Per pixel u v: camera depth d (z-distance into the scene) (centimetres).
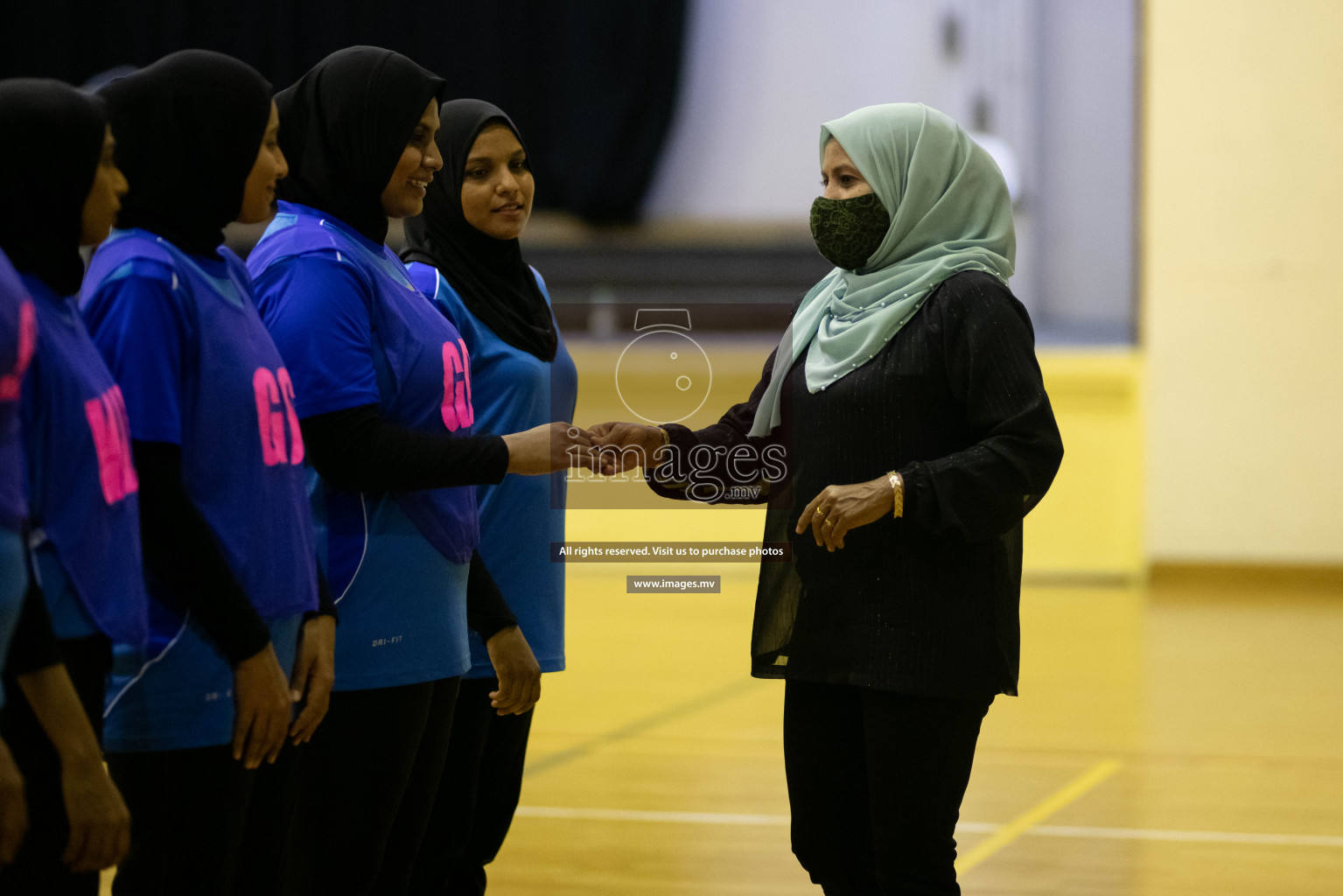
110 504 247
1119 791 623
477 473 321
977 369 332
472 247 397
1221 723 753
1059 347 1281
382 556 323
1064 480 1273
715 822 580
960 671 336
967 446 347
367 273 324
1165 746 702
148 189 279
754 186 1451
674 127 1441
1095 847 546
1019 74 1405
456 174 388
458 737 395
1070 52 1363
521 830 570
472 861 414
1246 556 1270
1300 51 1236
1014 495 323
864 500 322
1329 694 825
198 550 262
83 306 269
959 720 341
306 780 325
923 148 353
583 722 760
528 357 388
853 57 1431
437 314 346
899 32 1423
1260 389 1260
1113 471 1266
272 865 308
